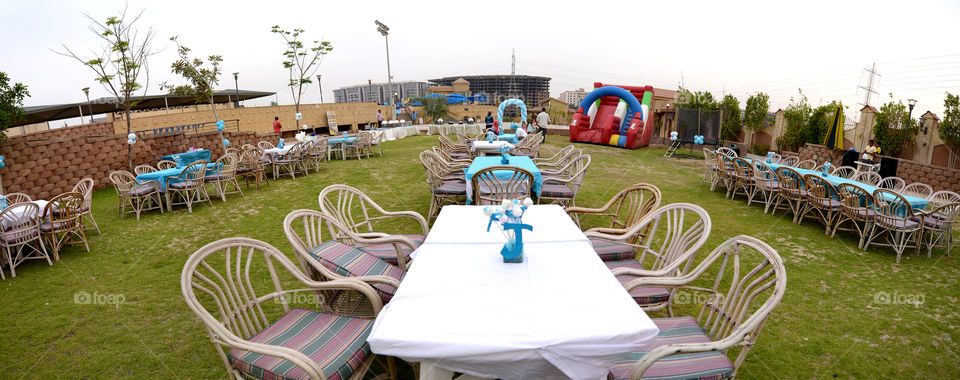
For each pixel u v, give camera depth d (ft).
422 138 58.29
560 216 9.89
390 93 70.38
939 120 39.99
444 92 256.73
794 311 10.93
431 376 5.42
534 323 5.33
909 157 42.57
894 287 12.39
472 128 65.21
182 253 15.16
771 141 56.85
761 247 6.81
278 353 5.73
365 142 38.09
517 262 7.15
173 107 89.04
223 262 14.17
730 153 29.89
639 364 5.49
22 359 9.00
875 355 9.11
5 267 13.83
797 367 8.68
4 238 13.17
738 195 24.88
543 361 5.05
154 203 22.66
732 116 59.00
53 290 12.23
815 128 50.88
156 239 16.69
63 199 14.88
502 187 14.62
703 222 8.89
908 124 40.01
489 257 7.41
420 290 6.18
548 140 55.52
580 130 53.11
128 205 22.31
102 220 19.52
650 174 31.53
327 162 36.32
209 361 8.90
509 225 6.96
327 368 6.10
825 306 11.20
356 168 32.73
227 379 8.32
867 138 45.24
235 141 37.68
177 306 11.24
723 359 6.35
